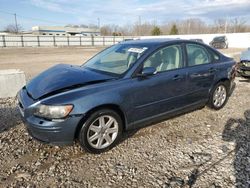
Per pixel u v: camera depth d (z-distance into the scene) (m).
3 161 3.02
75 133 3.02
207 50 4.61
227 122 4.33
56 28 65.94
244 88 6.99
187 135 3.80
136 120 3.54
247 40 29.52
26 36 37.78
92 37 43.94
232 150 3.30
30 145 3.44
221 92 4.91
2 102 5.54
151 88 3.57
